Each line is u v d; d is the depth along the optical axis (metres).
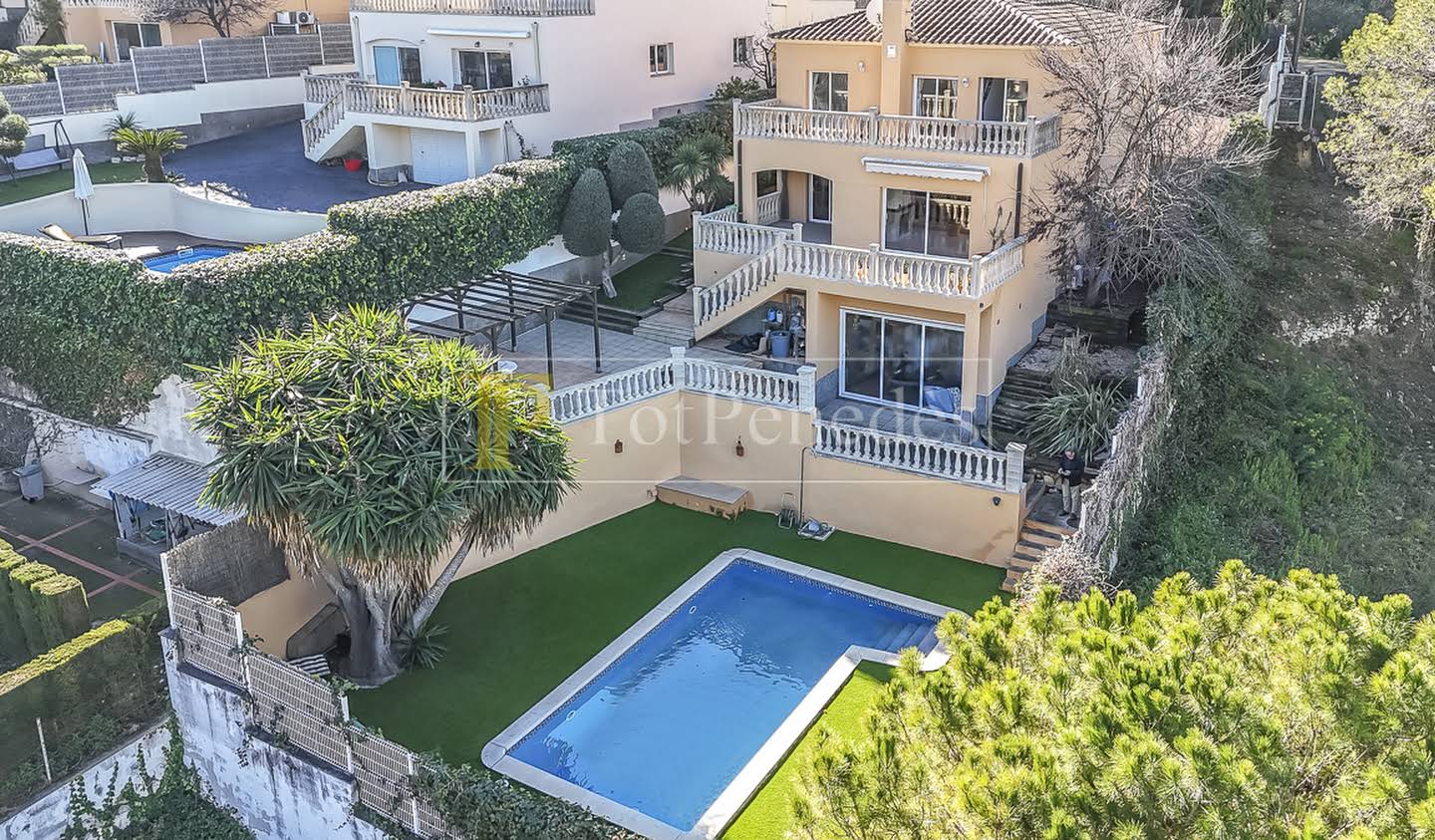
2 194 33.72
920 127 28.47
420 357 19.64
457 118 33.78
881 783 10.96
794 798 11.43
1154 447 26.48
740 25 42.97
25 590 20.23
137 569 23.56
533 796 16.25
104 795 18.95
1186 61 29.86
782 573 24.34
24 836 17.92
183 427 24.25
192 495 23.00
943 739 11.53
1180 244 28.52
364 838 17.59
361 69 39.88
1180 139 30.03
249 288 23.66
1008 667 12.30
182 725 19.88
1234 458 28.50
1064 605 13.24
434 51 37.88
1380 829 9.28
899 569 24.34
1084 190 28.66
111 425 25.73
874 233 30.17
